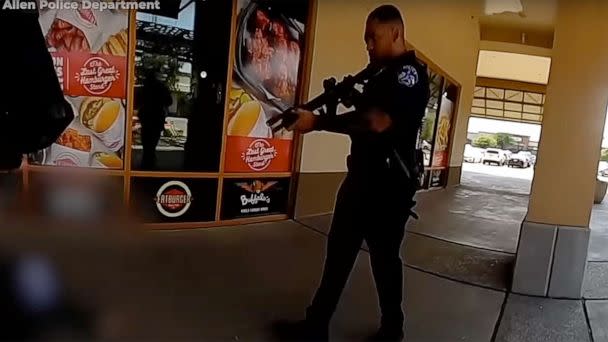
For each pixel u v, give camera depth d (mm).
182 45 4250
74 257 3404
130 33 3971
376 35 2426
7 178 3719
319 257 4055
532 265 3531
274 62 4938
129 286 3039
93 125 3969
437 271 4008
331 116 2471
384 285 2613
